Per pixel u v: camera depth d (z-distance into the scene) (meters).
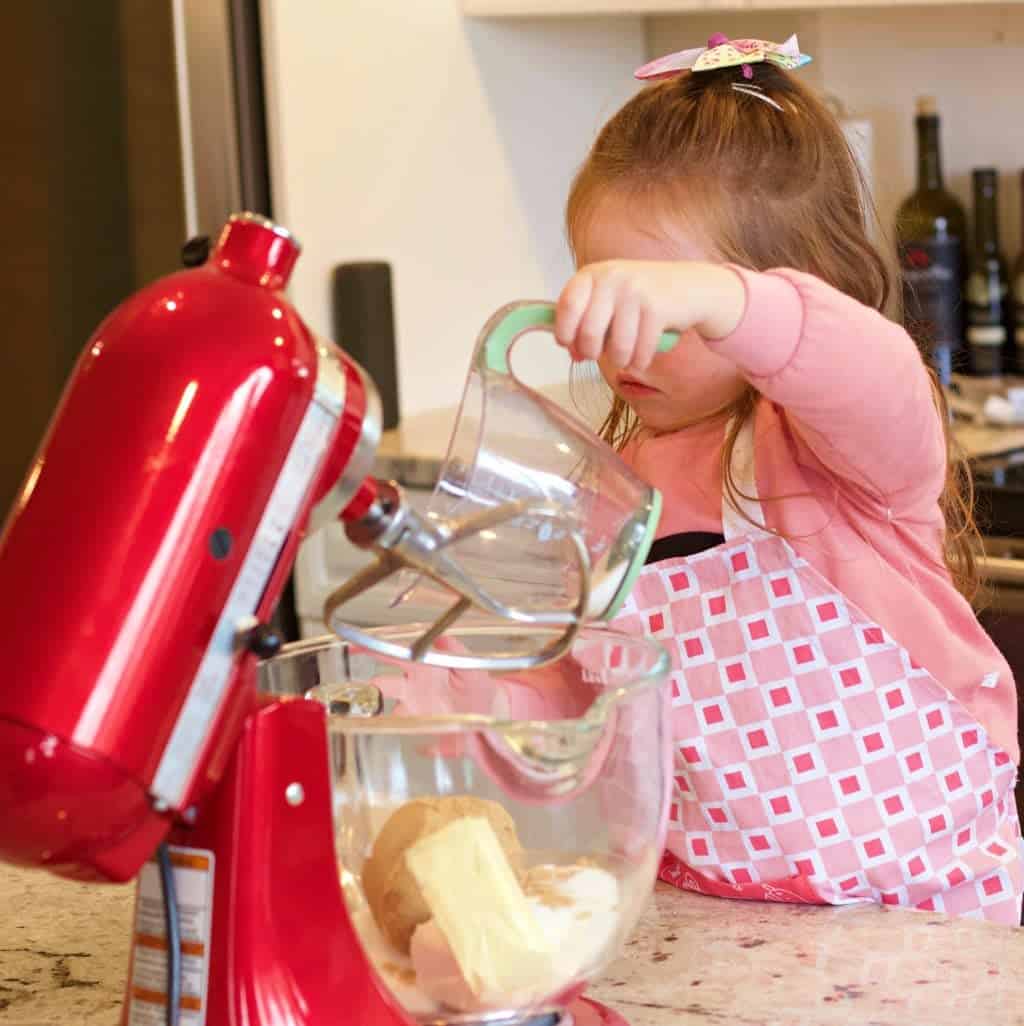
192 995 0.63
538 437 0.75
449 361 2.37
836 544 1.08
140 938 0.65
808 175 1.14
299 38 2.11
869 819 1.06
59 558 0.56
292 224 2.12
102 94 2.16
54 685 0.55
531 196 2.49
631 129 1.16
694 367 1.09
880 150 2.44
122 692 0.56
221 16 2.07
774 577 1.08
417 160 2.29
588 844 0.69
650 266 0.79
